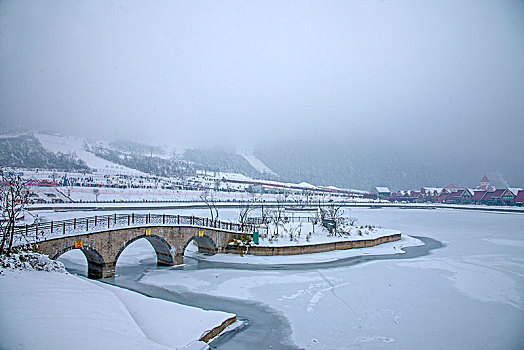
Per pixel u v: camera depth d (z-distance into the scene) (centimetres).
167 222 4359
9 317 1641
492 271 4359
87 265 3959
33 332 1542
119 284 3491
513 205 17888
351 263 4725
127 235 3725
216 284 3625
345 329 2555
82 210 8356
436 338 2434
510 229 9181
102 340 1619
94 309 2027
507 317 2830
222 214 9581
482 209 16500
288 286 3600
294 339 2364
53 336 1546
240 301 3128
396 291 3481
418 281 3856
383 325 2639
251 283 3684
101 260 3509
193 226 4481
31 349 1392
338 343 2330
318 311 2908
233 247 4916
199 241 5044
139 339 1755
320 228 6278
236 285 3600
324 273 4156
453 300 3222
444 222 11031
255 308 2958
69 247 3170
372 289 3534
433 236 7775
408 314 2867
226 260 4638
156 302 2558
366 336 2445
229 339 2302
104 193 11569
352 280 3866
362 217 12038
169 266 4309
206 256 4853
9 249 2553
